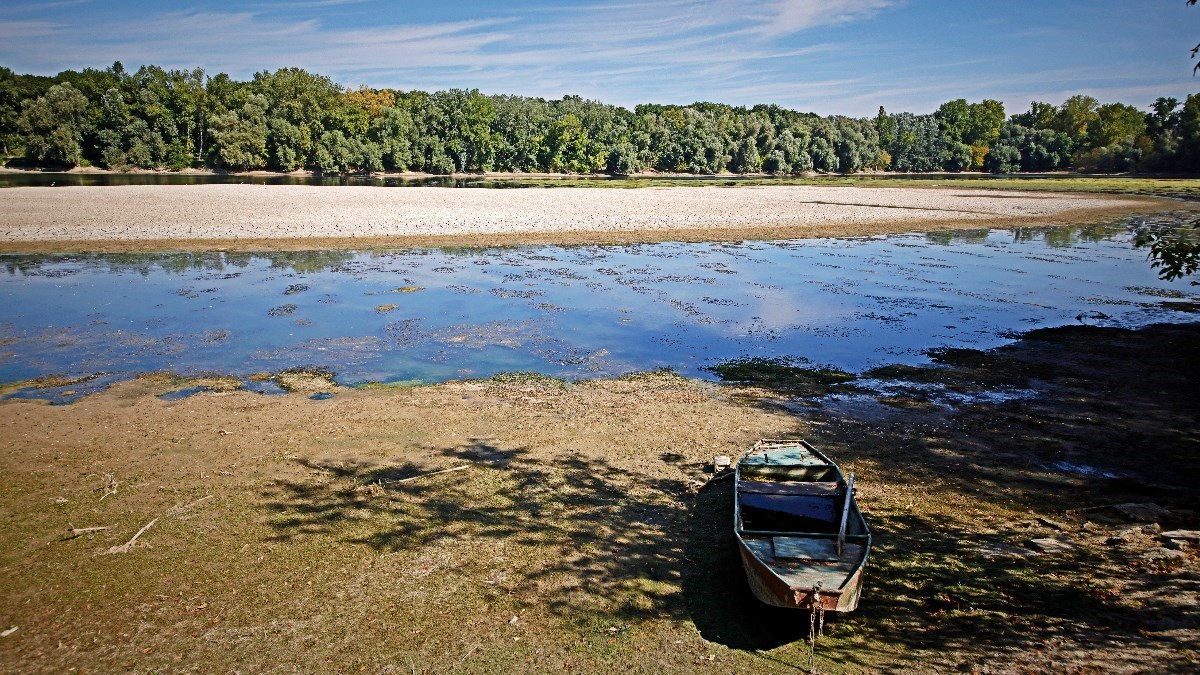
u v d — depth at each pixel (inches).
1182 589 398.6
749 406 726.5
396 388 763.4
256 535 470.0
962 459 604.1
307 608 396.5
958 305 1175.6
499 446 617.3
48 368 811.4
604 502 519.8
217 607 396.2
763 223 2076.8
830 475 510.3
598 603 403.2
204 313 1050.1
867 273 1432.1
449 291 1209.4
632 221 2028.8
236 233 1664.6
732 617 391.9
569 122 5162.4
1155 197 3139.8
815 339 972.6
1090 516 500.4
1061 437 652.7
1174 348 931.3
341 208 2172.7
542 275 1348.4
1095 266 1547.7
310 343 916.0
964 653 357.4
